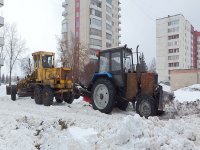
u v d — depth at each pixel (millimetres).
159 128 5719
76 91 14516
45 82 14344
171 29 77000
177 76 33906
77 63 37281
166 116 10344
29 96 16469
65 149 5320
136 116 5719
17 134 6645
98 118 9719
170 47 77250
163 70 78000
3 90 24188
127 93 10891
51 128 7039
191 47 86500
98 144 5320
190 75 33281
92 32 62781
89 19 62969
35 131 7102
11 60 39031
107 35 66188
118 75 11117
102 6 65000
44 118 8461
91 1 63344
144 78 10445
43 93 14141
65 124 7617
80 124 7852
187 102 12258
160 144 5062
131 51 11414
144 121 5750
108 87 11055
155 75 10461
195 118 9750
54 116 9781
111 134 5629
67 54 38094
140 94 10469
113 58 11352
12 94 16125
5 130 7043
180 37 76000
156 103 10102
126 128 5453
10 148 5805
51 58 15641
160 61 78562
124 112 11484
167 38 77562
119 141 5367
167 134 5480
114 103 11047
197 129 6352
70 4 65312
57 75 14305
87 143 5328
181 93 23594
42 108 12414
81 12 63188
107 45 66000
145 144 5055
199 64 91438
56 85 14164
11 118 8312
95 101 11555
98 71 11867
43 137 6461
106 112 11086
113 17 73062
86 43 57969
